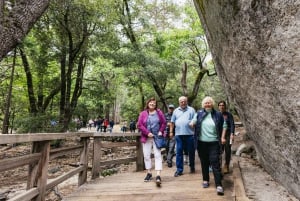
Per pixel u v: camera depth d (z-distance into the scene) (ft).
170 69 56.70
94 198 16.94
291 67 9.35
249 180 17.21
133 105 104.06
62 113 52.70
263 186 15.83
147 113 20.86
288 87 9.87
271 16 9.37
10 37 17.57
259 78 11.90
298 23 8.37
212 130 17.08
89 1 42.01
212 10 14.40
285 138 11.89
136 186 19.69
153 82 60.03
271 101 11.70
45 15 43.09
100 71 70.03
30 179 13.33
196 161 30.37
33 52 49.83
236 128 49.49
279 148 13.15
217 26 14.64
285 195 14.07
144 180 21.11
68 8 42.86
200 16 19.26
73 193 18.04
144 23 59.26
